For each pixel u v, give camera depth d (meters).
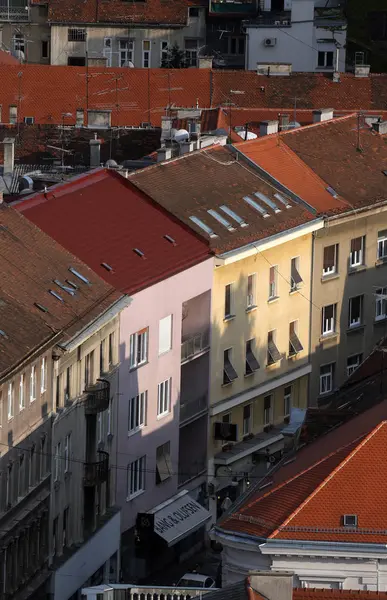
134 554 130.88
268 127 167.12
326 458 102.19
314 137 159.25
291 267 147.62
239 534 100.12
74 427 120.44
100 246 131.00
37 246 123.12
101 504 126.50
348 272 152.88
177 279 133.50
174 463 135.50
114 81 199.75
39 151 167.25
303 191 151.50
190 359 137.00
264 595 86.31
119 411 128.00
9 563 110.94
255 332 144.38
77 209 134.00
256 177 149.50
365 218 153.62
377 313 156.00
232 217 142.62
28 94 198.38
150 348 131.25
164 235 136.12
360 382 133.12
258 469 144.38
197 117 180.00
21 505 111.81
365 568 98.81
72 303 120.25
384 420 104.00
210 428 140.75
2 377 106.69
